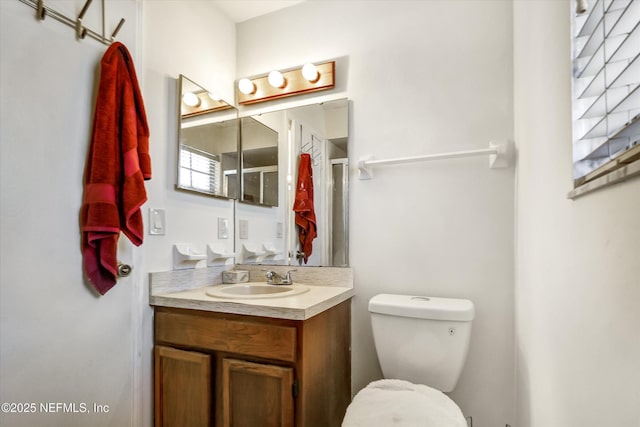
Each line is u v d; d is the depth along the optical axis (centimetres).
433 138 152
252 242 184
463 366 127
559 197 81
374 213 160
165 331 132
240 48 196
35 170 99
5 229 92
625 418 50
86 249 110
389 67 162
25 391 95
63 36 107
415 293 151
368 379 156
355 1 171
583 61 70
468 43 148
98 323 115
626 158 49
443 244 147
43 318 100
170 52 150
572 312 73
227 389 119
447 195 148
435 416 93
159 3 144
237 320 121
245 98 190
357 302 160
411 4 159
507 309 136
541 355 96
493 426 136
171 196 146
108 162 111
